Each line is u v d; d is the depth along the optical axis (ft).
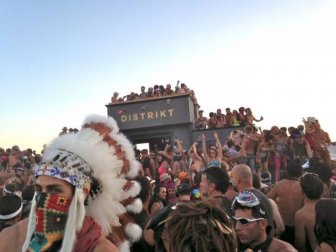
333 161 35.81
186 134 53.16
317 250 7.13
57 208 4.27
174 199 17.02
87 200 4.65
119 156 5.05
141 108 55.52
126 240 4.98
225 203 9.05
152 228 7.93
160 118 54.44
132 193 5.32
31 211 4.48
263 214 6.53
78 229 4.25
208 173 10.16
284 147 35.12
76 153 4.50
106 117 5.26
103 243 4.27
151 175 34.88
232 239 3.64
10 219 9.25
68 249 4.05
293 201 12.10
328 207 6.95
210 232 3.52
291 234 12.00
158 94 55.31
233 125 49.26
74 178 4.31
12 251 4.74
